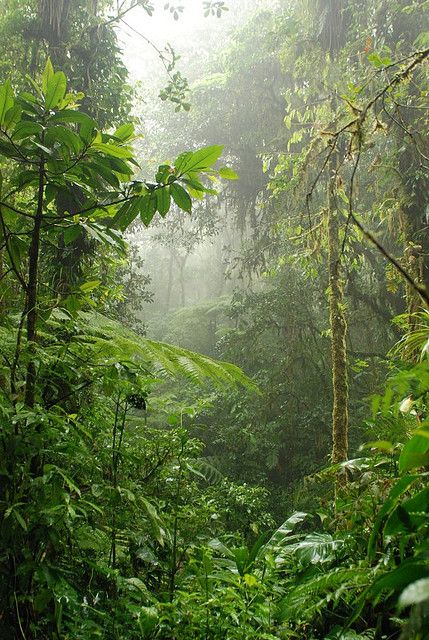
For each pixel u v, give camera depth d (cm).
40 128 232
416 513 181
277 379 1175
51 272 479
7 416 197
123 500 283
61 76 233
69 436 232
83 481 260
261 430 1134
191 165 250
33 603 201
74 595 220
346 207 842
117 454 279
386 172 651
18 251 257
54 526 208
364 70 643
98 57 617
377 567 228
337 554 286
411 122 628
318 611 259
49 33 603
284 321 1230
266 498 1040
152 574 320
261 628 259
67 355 255
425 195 610
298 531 816
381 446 161
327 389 1141
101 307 516
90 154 245
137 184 253
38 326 256
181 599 249
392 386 166
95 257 512
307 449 1154
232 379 265
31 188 454
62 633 225
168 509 344
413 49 652
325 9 747
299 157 604
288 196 925
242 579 280
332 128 550
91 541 234
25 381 228
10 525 197
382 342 1105
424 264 552
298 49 798
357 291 1070
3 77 627
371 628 253
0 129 232
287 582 306
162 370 279
